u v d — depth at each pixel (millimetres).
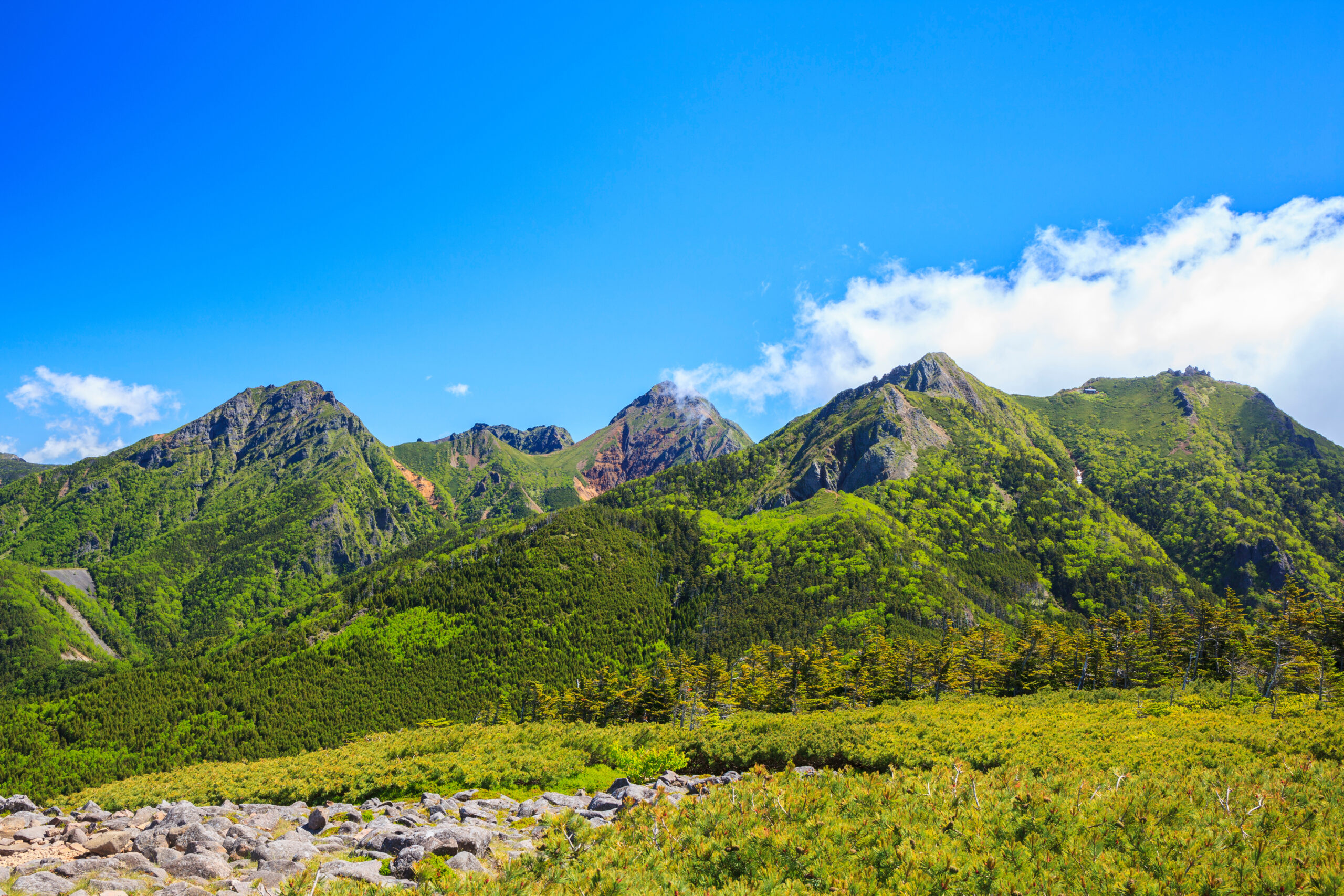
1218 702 71812
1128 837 11945
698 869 12328
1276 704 66500
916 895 10695
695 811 14703
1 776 153375
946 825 12906
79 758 160625
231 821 20281
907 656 105938
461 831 16609
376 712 178750
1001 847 11859
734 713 88250
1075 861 11219
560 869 12625
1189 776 15508
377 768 30656
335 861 15570
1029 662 106000
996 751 34375
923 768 33625
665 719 92500
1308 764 16078
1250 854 11219
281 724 172875
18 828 19609
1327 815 12938
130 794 30375
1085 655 101125
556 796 24875
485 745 37156
